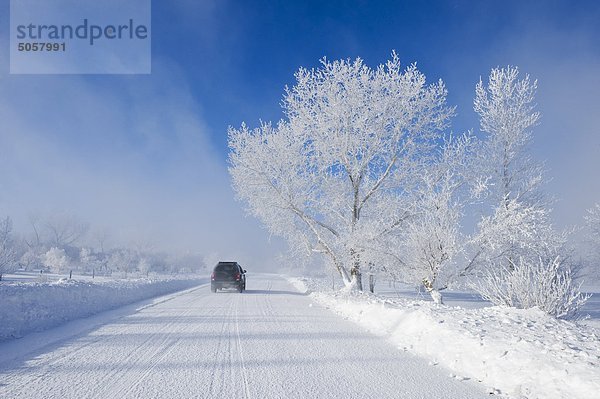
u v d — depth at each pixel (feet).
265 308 47.73
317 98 66.28
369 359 21.77
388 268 53.26
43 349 23.30
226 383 16.92
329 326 33.94
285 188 66.54
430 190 49.67
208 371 18.81
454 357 20.72
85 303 42.19
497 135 63.31
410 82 63.87
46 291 36.32
